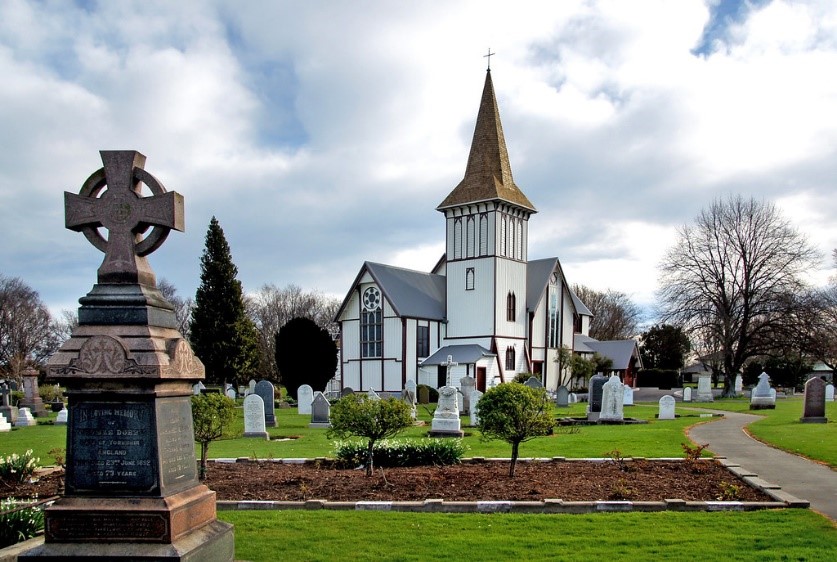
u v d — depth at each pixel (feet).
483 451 61.72
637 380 273.75
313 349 178.09
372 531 31.73
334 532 31.55
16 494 42.34
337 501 37.37
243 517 34.55
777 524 32.01
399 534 31.17
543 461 52.01
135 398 23.13
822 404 88.79
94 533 22.34
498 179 200.23
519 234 206.28
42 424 115.44
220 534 24.53
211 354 199.21
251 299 356.38
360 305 197.26
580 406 155.94
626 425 94.17
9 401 134.41
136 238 25.39
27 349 294.66
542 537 30.48
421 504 36.06
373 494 39.14
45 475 49.60
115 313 24.18
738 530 31.14
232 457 60.39
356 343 197.57
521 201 204.23
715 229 190.29
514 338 203.41
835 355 207.72
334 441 69.46
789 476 45.19
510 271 201.77
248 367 203.82
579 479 43.37
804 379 223.92
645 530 31.40
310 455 62.28
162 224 24.79
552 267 224.33
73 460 23.00
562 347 224.74
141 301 24.30
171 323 26.03
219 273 202.39
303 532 31.60
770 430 77.82
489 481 42.70
